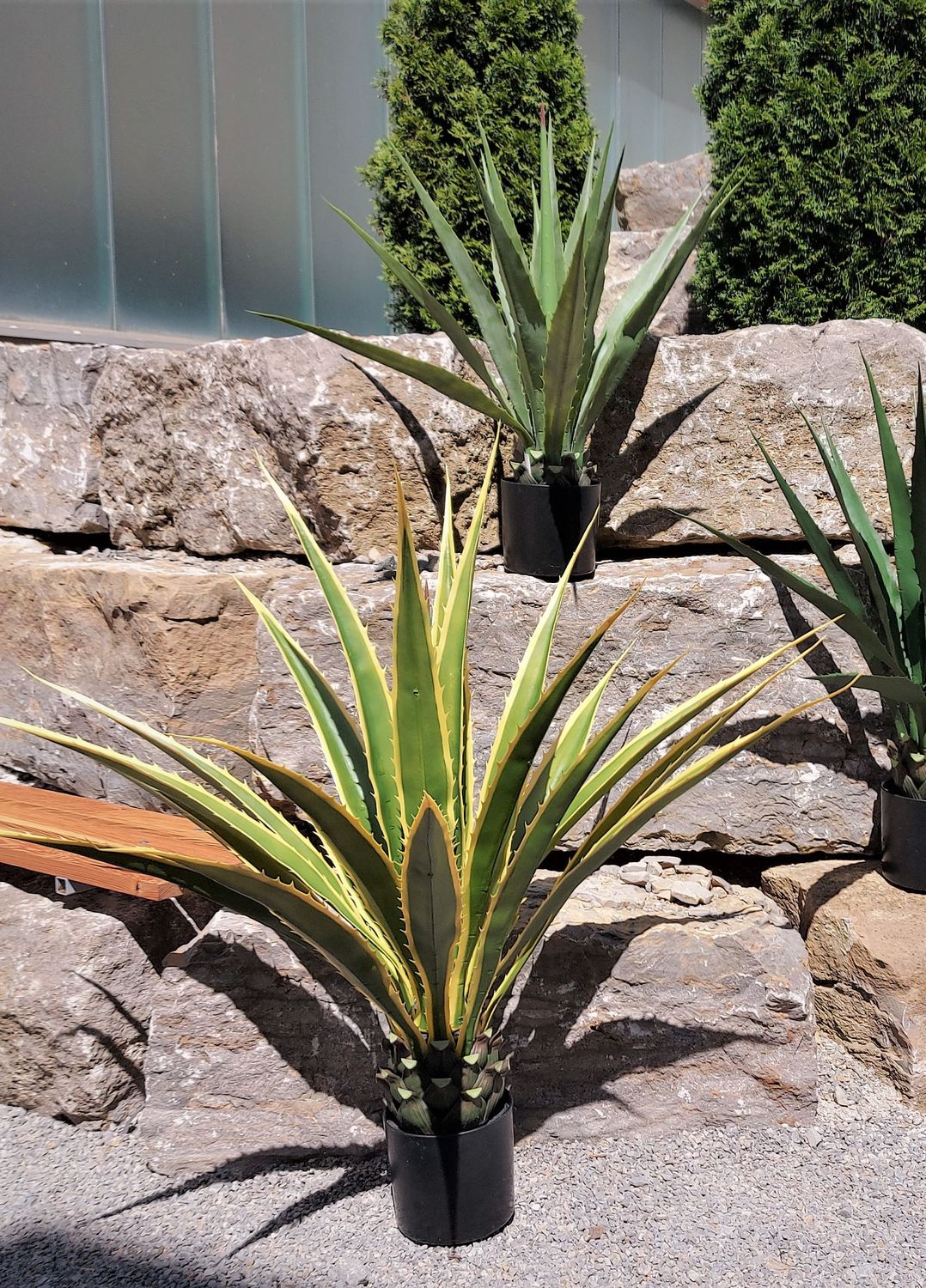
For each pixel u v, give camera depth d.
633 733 2.80
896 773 2.71
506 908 1.80
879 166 3.18
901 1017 2.42
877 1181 2.18
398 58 3.46
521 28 3.40
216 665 2.87
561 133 3.46
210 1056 2.35
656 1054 2.38
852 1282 1.92
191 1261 2.04
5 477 3.67
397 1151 2.03
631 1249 2.02
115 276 4.65
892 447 2.62
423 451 2.99
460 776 2.03
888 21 3.14
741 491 3.08
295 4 5.19
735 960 2.39
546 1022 2.37
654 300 2.63
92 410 3.45
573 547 2.78
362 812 2.09
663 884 2.69
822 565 2.67
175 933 2.81
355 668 2.03
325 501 2.94
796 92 3.18
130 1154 2.40
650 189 4.94
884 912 2.61
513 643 2.75
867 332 3.05
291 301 5.28
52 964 2.57
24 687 3.28
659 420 3.05
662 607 2.77
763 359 3.04
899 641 2.67
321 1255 2.04
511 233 2.77
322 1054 2.34
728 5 3.44
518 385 2.82
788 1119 2.36
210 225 4.95
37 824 2.69
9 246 4.29
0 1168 2.35
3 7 4.19
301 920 1.71
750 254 3.38
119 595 2.88
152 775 1.78
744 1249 2.01
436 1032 1.93
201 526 3.27
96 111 4.53
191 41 4.82
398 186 3.48
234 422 3.11
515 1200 2.17
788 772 2.83
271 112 5.13
